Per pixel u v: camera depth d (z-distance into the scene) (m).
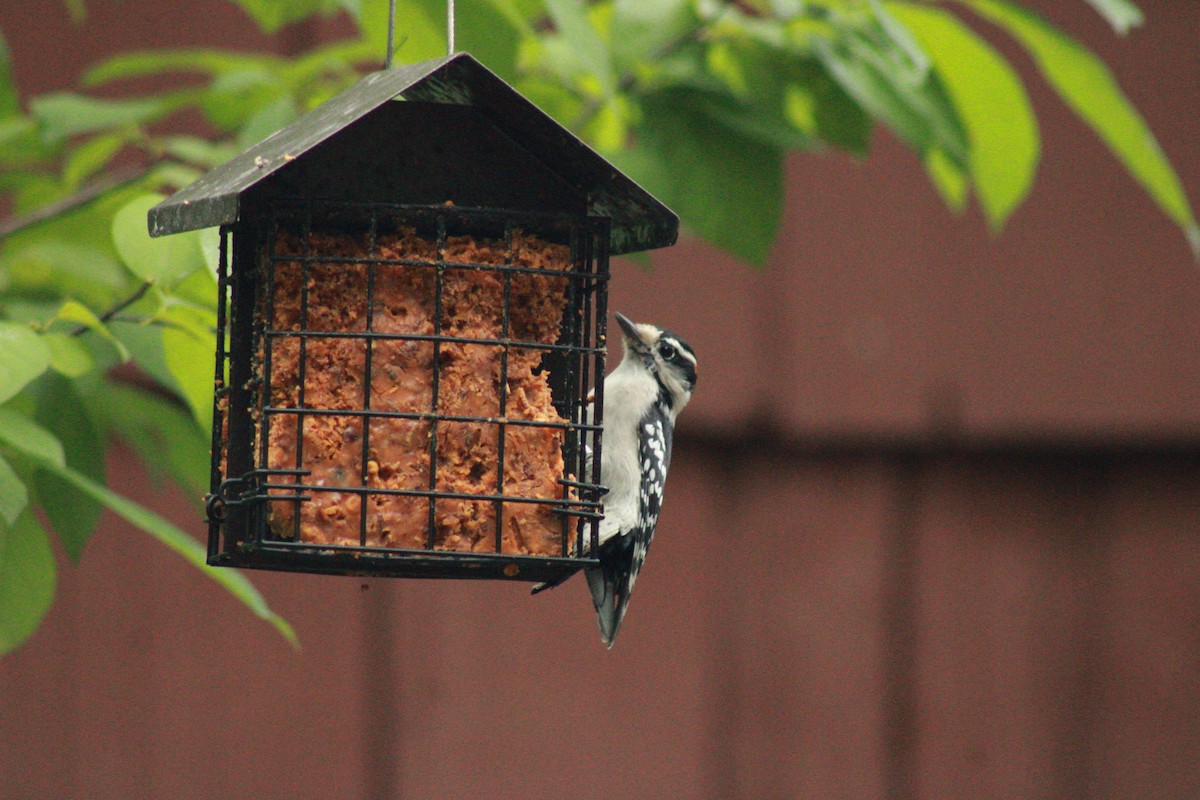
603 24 10.26
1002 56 12.61
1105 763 12.12
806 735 12.21
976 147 10.06
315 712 12.09
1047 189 12.48
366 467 8.29
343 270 8.46
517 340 8.70
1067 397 12.25
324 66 10.10
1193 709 12.09
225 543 8.30
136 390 9.38
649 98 9.62
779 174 9.43
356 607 12.21
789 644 12.29
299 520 8.17
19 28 12.24
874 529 12.37
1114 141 9.81
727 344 12.40
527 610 12.33
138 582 12.05
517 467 8.57
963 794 12.12
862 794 12.17
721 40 9.91
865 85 9.45
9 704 11.81
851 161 12.55
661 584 12.29
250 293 8.46
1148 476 12.34
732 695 12.27
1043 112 12.60
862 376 12.36
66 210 9.79
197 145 9.96
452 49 8.05
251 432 8.44
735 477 12.38
